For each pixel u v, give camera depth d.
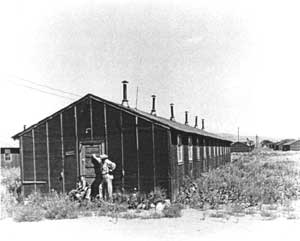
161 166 12.60
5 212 11.05
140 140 12.91
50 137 14.20
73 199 12.96
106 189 12.88
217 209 11.50
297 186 16.05
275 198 12.84
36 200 13.26
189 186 14.65
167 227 8.81
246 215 10.37
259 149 83.56
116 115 13.31
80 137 13.80
